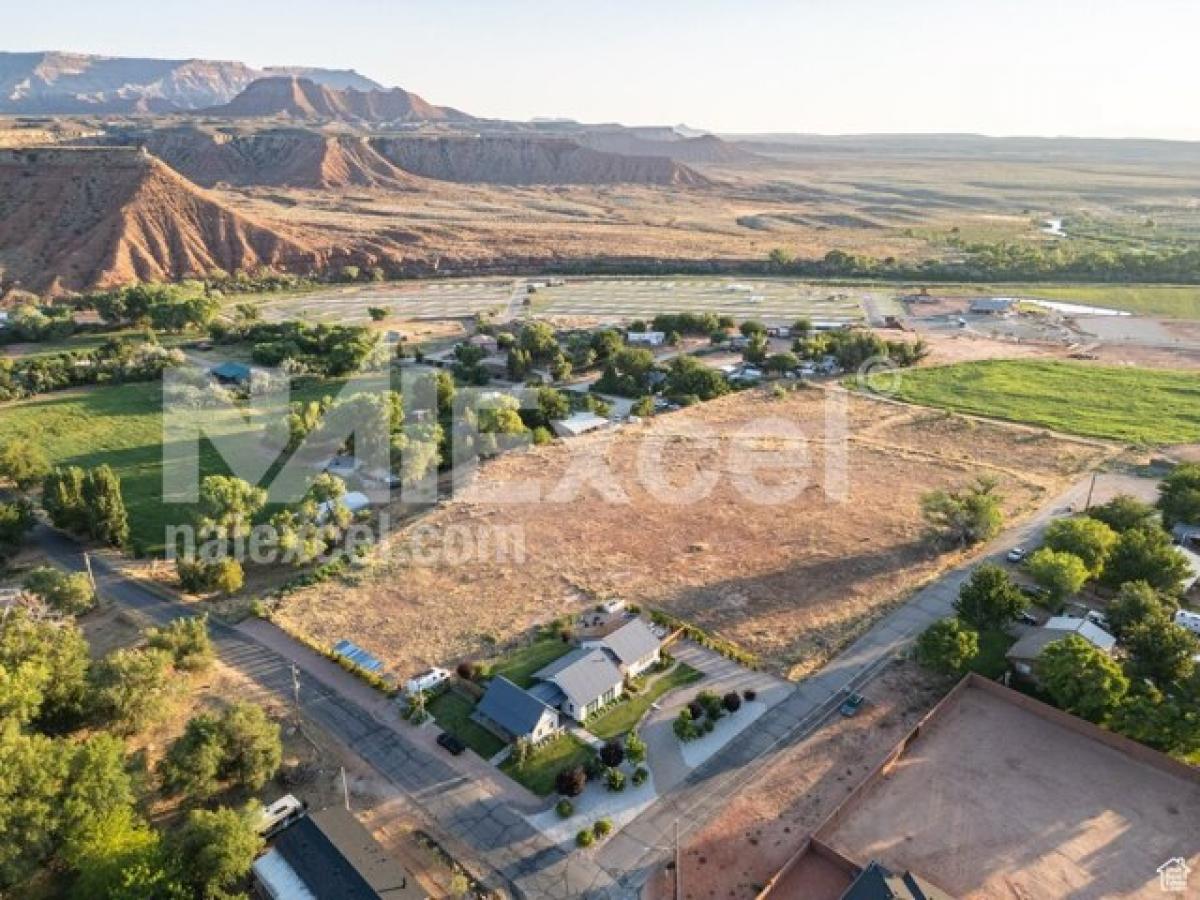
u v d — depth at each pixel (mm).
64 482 92625
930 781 56781
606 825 53562
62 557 90312
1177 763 56812
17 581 83562
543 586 83562
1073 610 77062
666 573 85750
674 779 58031
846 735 61656
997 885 48750
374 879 46562
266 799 56250
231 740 56438
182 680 66062
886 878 45969
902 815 53906
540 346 160750
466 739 62438
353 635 75750
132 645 73562
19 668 59062
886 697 65750
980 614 72438
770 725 63031
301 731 63031
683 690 67500
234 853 47219
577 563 87938
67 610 76875
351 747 61562
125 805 50375
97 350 158625
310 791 57281
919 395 141875
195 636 69500
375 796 56781
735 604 79812
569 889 49625
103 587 84188
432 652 73062
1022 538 91375
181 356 157375
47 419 129375
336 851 48312
